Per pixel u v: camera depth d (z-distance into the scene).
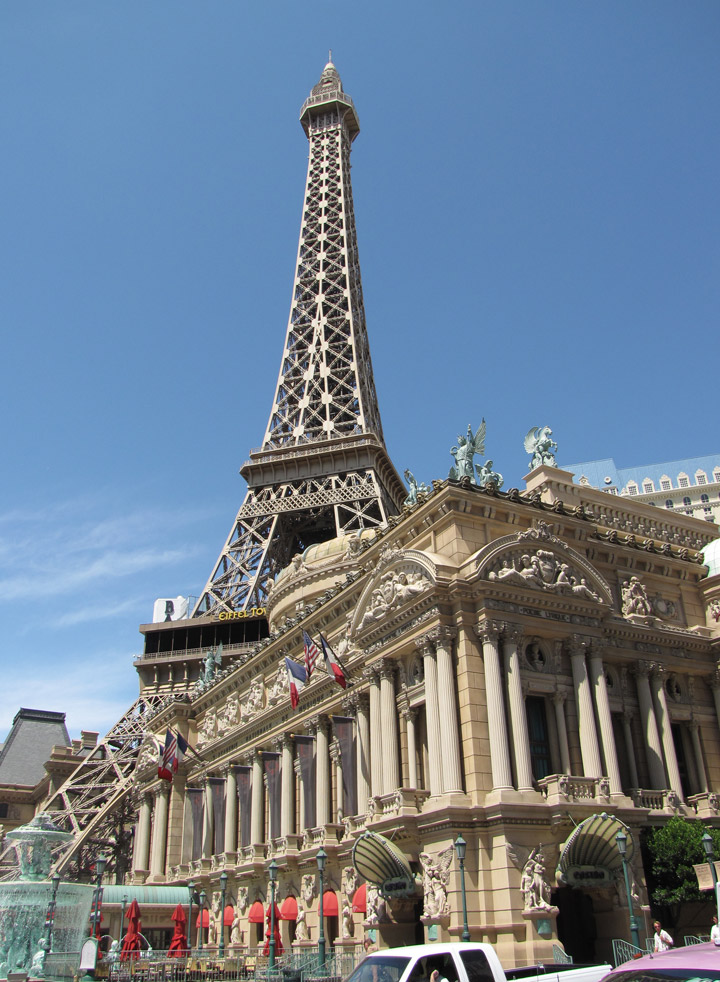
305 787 62.56
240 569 136.00
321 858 50.03
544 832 43.22
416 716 51.03
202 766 87.50
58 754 154.62
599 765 46.94
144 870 93.94
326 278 183.88
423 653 48.28
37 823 55.69
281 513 137.12
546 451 63.34
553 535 52.66
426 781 49.19
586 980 27.67
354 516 132.62
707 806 51.31
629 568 59.00
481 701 45.91
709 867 38.91
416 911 47.47
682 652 57.44
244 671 81.38
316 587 80.00
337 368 167.88
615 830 41.69
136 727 133.75
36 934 49.84
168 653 136.50
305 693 66.75
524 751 44.53
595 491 64.06
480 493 51.91
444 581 47.81
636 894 44.84
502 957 39.81
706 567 62.41
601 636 51.25
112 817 121.75
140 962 55.44
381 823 46.75
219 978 52.44
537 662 48.97
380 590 53.31
